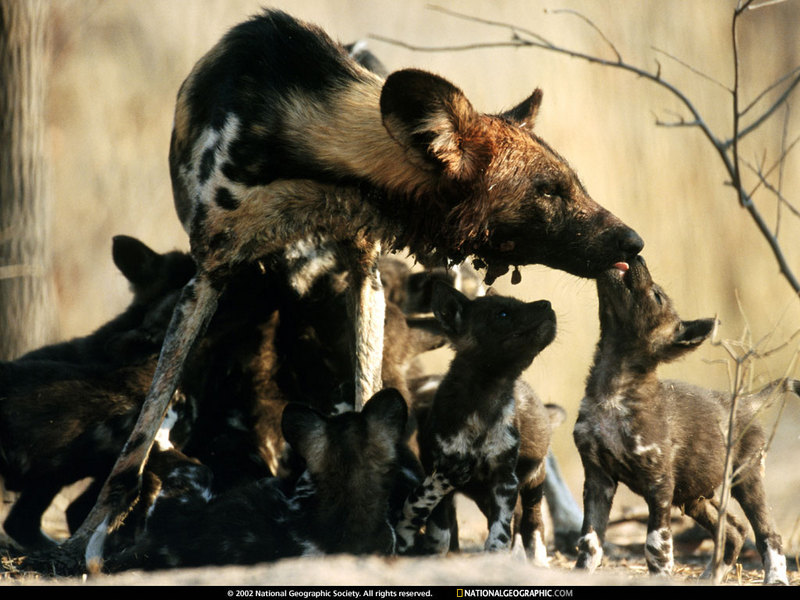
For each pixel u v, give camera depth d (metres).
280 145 9.92
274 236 10.23
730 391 9.66
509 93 25.14
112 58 25.77
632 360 9.40
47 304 14.78
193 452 11.08
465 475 9.80
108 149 24.66
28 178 14.59
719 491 9.70
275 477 10.17
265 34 10.44
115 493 9.70
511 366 9.72
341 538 8.79
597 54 24.97
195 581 7.09
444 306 9.88
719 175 24.14
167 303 11.40
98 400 10.80
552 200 9.68
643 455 9.22
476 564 7.34
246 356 11.39
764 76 26.39
